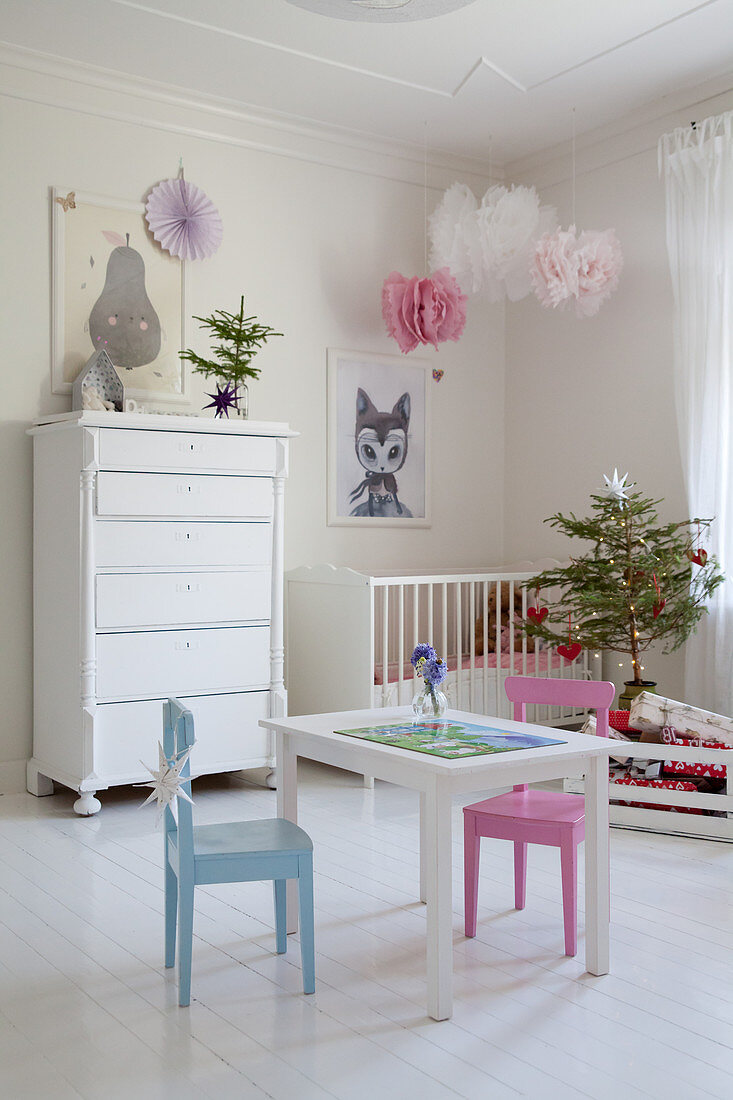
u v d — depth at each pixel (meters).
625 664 4.70
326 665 4.29
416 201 5.07
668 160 4.25
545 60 4.00
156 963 2.31
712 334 4.11
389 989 2.17
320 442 4.77
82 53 3.91
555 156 5.00
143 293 4.24
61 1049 1.91
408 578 4.12
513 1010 2.06
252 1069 1.82
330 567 4.25
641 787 3.44
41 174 4.00
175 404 4.30
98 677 3.59
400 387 5.04
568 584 4.79
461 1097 1.72
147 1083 1.78
